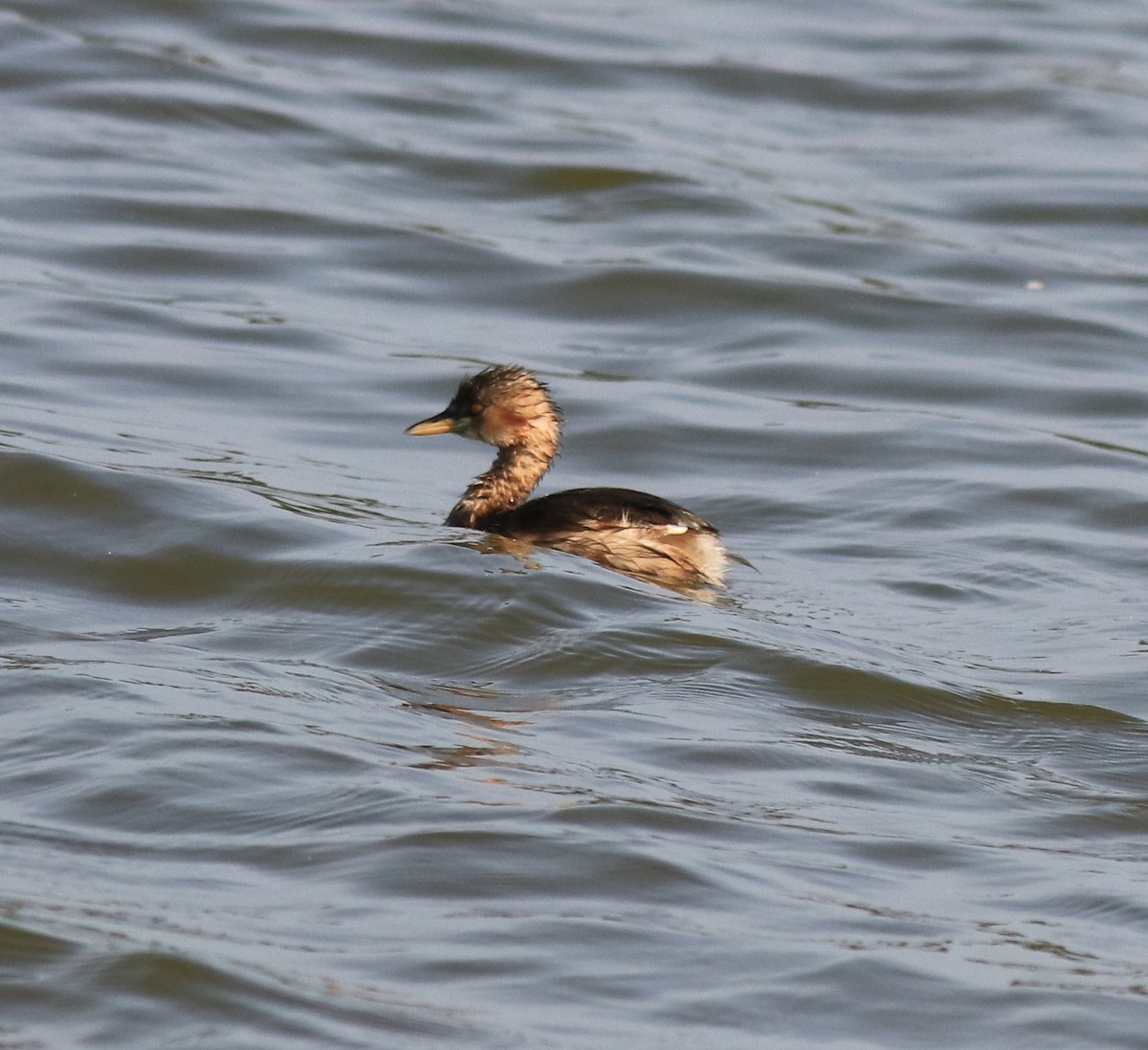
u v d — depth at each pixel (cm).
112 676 1209
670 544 1499
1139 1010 888
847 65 3148
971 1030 868
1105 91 3069
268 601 1391
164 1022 840
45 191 2452
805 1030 860
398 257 2373
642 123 2877
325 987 869
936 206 2650
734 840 1039
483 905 949
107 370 1966
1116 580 1566
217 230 2402
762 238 2488
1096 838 1087
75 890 940
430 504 1683
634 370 2117
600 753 1144
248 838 1005
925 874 1021
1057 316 2298
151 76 2827
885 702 1263
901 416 1986
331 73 2947
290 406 1928
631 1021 858
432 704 1212
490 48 3069
